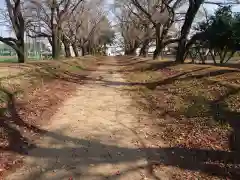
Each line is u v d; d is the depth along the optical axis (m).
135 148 6.62
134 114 9.56
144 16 38.12
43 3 29.44
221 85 10.69
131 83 16.53
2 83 10.91
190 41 20.44
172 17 27.50
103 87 15.16
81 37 50.62
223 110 8.37
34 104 10.00
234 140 6.55
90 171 5.46
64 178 5.18
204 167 5.63
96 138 7.24
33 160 5.93
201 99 9.87
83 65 30.17
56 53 28.27
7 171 5.41
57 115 9.34
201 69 15.00
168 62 21.66
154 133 7.64
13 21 19.20
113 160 5.98
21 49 19.67
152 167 5.66
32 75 14.51
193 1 19.16
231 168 5.51
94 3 45.50
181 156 6.16
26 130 7.61
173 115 9.11
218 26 21.33
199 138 6.98
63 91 13.30
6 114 8.35
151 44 58.59
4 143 6.59
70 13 32.84
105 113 9.68
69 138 7.22
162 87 13.51
